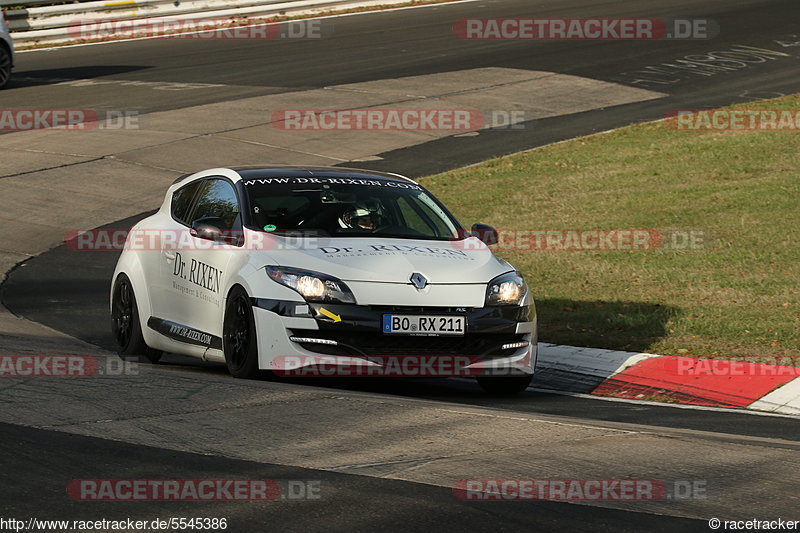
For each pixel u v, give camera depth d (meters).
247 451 19.89
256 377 27.78
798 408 29.23
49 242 57.97
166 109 89.44
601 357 34.75
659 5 139.38
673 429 24.27
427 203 32.53
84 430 21.11
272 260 28.23
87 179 70.00
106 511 16.45
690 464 19.53
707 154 71.12
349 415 22.69
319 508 16.73
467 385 32.66
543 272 48.44
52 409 22.77
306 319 27.03
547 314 41.22
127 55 116.75
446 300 27.80
